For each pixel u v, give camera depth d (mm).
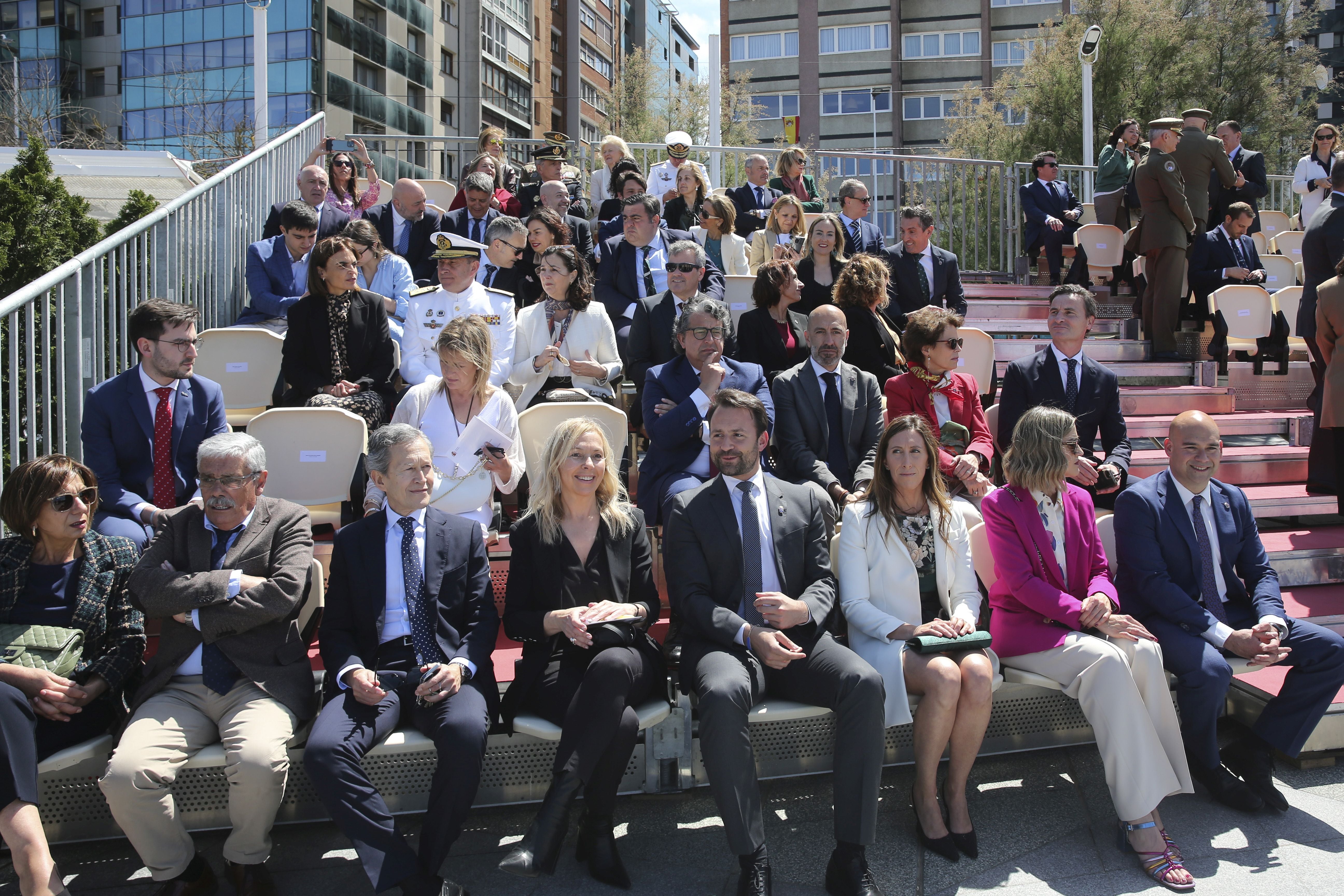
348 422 4363
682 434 4164
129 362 5023
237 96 33281
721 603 3418
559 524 3379
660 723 3303
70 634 3068
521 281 6621
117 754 2793
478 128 43938
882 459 3586
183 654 3119
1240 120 23094
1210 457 3650
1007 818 3340
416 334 5262
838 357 4551
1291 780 3564
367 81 36344
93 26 37594
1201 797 3486
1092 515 3674
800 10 48875
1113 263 8398
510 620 3318
